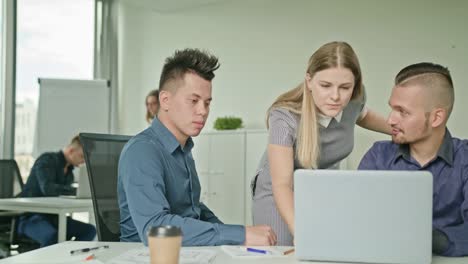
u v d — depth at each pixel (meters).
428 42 4.07
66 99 5.04
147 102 4.50
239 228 1.34
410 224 1.07
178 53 1.56
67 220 3.32
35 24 5.02
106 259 1.15
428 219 1.06
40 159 3.75
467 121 3.89
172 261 0.89
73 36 5.34
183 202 1.61
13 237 3.01
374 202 1.08
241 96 5.04
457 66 3.95
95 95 5.16
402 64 4.18
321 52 1.54
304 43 4.69
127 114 5.61
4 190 3.54
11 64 4.75
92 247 1.28
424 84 1.30
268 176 1.77
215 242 1.31
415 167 1.46
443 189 1.41
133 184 1.40
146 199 1.38
